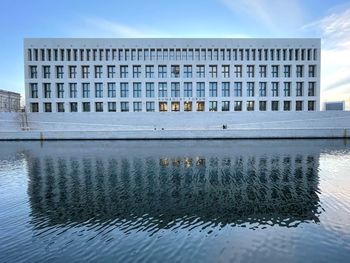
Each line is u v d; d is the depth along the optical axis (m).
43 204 12.91
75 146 33.78
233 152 27.94
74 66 49.12
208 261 7.95
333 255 8.20
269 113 46.38
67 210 12.13
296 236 9.43
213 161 23.20
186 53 50.22
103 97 49.03
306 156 25.28
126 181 17.02
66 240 9.34
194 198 13.65
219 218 11.10
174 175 18.47
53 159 24.58
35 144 36.16
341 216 11.18
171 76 49.81
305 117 45.88
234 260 7.99
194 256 8.23
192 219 11.05
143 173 19.09
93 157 25.48
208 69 49.53
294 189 15.04
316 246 8.73
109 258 8.18
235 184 16.16
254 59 50.31
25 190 15.18
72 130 43.47
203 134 40.09
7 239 9.45
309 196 13.79
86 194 14.41
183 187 15.62
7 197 13.98
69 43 48.50
